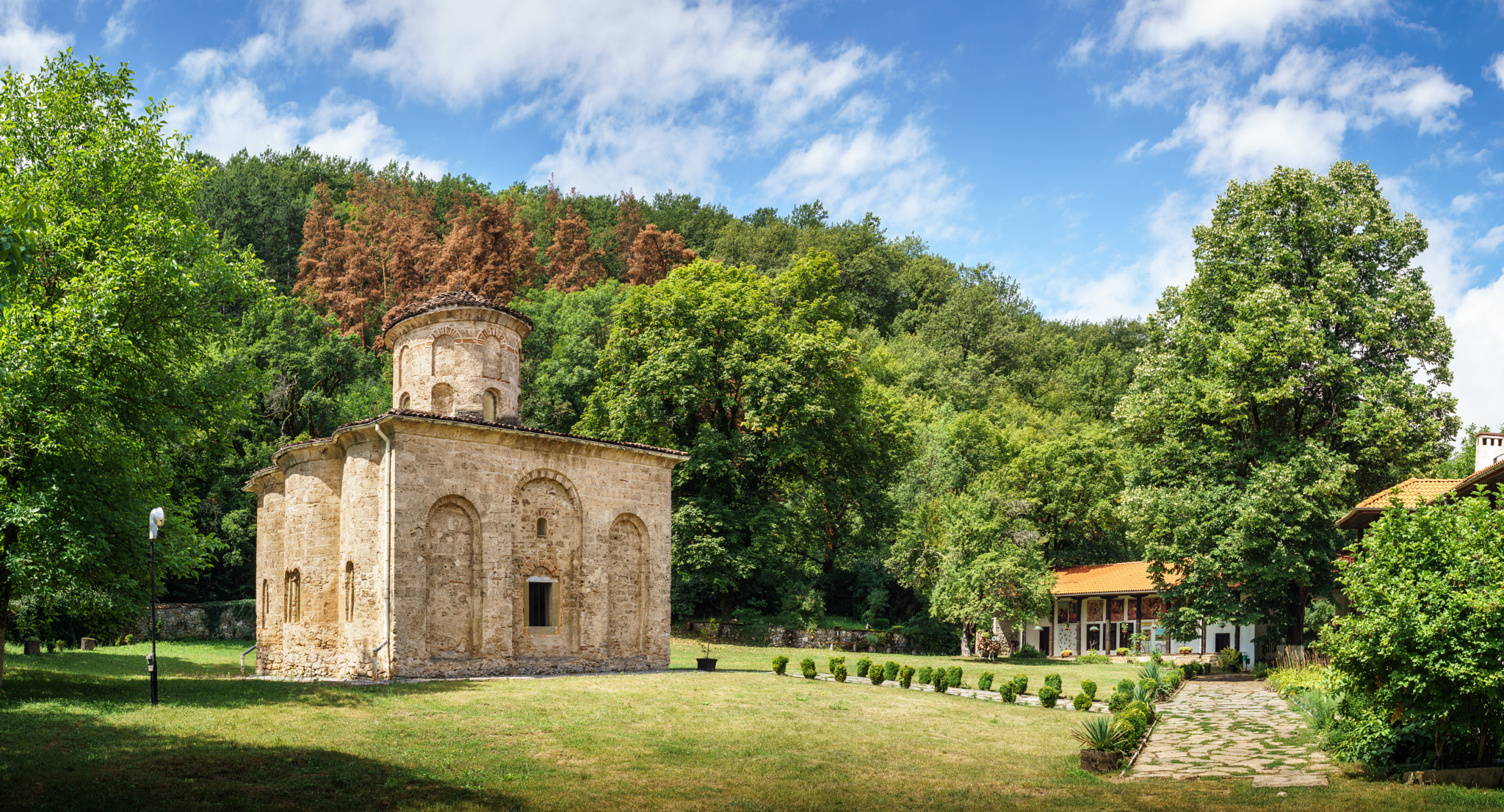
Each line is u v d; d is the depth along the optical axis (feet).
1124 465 201.77
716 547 144.36
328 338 219.61
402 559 80.89
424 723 59.57
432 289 248.11
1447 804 42.88
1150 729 74.43
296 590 91.76
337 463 90.99
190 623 158.92
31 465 68.33
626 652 97.45
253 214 283.79
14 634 112.98
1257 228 131.34
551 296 245.65
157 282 74.74
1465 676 46.65
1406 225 127.65
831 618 192.85
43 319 67.00
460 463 85.76
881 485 181.27
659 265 278.05
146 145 82.48
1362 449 121.60
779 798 46.88
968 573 153.38
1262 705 88.79
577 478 94.73
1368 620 50.11
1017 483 205.87
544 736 58.85
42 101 79.30
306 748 51.11
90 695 66.08
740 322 158.30
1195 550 125.49
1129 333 374.02
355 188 339.57
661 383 150.10
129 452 71.77
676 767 52.95
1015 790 50.08
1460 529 51.29
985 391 289.33
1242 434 132.57
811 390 156.66
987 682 100.17
